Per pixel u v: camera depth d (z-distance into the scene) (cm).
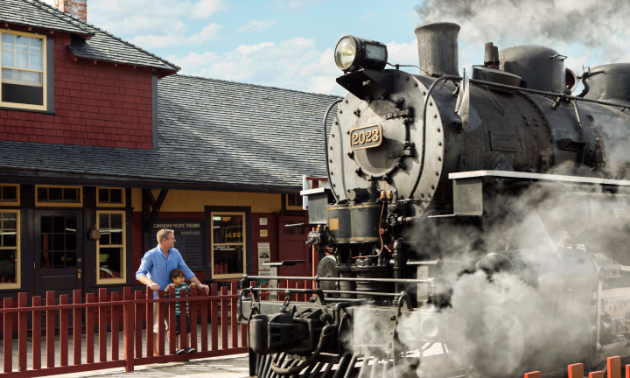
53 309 661
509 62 698
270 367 574
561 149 634
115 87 1213
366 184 618
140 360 707
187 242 1252
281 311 546
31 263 1067
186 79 1592
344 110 656
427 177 559
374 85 616
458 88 587
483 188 506
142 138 1237
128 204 1168
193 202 1263
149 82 1255
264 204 1365
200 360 760
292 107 1689
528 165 607
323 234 587
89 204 1127
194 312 755
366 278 539
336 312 521
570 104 685
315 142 1552
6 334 638
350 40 595
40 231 1080
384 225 557
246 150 1378
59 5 1429
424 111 552
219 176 1205
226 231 1314
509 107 621
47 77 1137
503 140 586
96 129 1184
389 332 485
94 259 1129
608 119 707
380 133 595
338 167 657
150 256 779
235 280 1304
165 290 745
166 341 920
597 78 779
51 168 1018
